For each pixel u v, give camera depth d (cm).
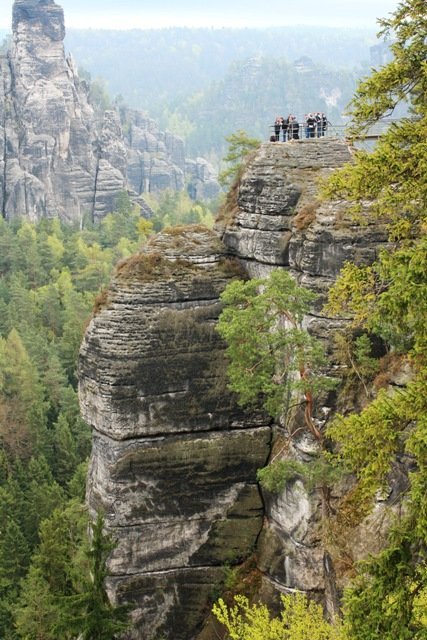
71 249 15888
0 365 10106
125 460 4159
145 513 4200
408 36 2258
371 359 3728
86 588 3712
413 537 2127
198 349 4216
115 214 19625
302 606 2981
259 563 4209
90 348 4206
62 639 4072
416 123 2275
